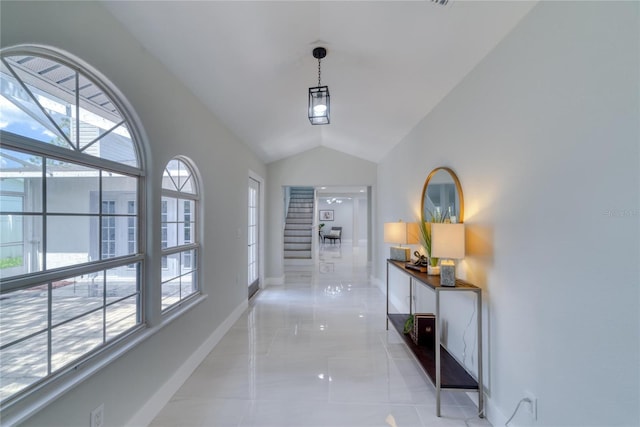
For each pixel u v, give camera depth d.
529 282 1.45
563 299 1.24
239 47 1.96
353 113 3.41
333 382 2.23
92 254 1.44
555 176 1.29
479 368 1.81
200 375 2.32
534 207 1.42
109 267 1.50
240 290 3.79
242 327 3.37
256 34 1.87
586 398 1.14
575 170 1.19
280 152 5.01
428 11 1.63
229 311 3.35
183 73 2.09
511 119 1.59
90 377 1.31
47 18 1.13
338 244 13.83
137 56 1.67
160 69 1.91
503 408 1.65
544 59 1.35
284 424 1.77
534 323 1.41
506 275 1.63
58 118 1.26
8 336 1.09
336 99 3.06
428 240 2.42
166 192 2.05
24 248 1.12
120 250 1.64
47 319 1.22
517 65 1.54
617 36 1.01
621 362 1.01
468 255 2.04
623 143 1.00
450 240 1.94
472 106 2.01
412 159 3.41
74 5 1.25
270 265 5.59
